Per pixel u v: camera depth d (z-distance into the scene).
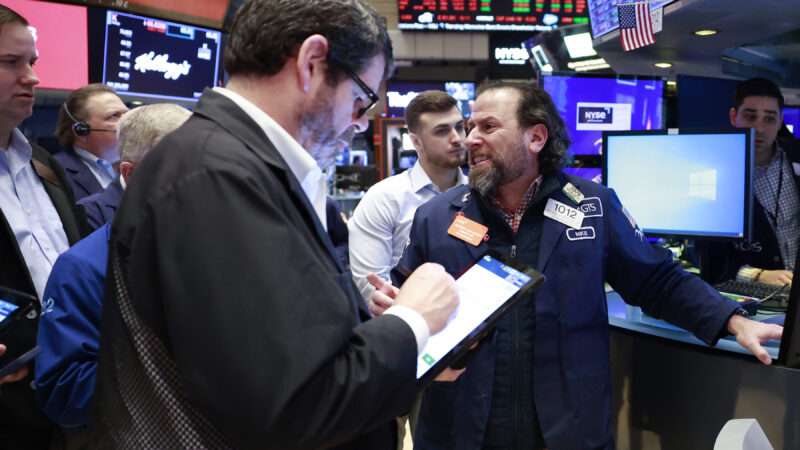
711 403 1.57
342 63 0.85
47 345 1.24
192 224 0.71
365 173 5.42
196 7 4.16
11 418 1.44
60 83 3.76
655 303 1.59
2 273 1.50
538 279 1.13
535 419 1.52
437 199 1.72
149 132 1.30
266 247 0.71
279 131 0.84
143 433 0.79
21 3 3.53
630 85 3.09
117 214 0.80
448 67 11.04
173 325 0.71
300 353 0.69
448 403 1.53
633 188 2.10
